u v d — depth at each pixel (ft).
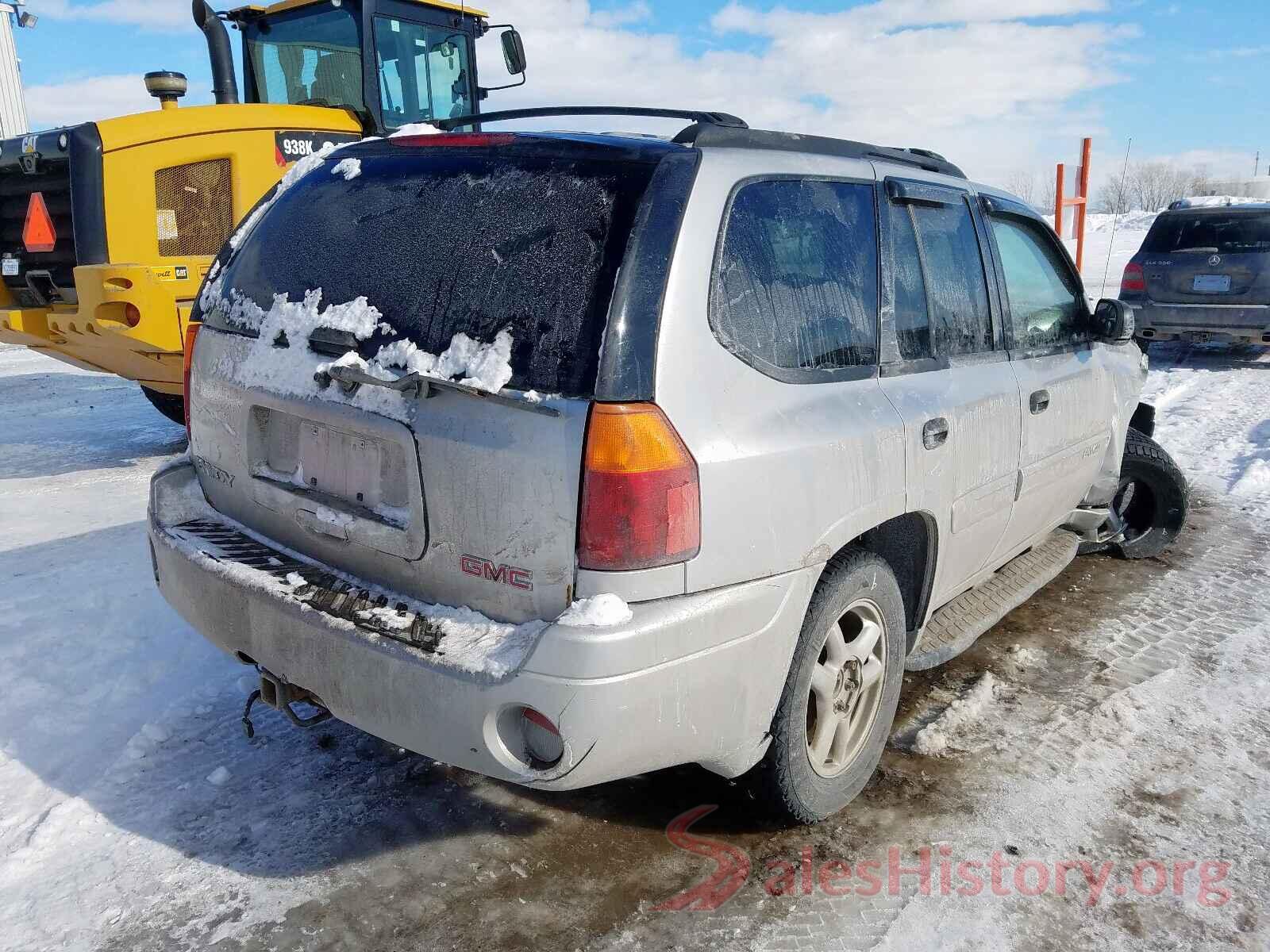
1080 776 10.75
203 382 9.91
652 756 7.61
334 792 10.07
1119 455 15.99
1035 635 14.46
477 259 8.12
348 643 7.78
